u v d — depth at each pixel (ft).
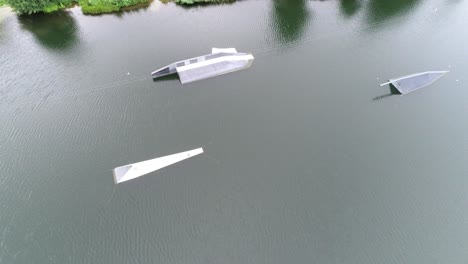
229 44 283.59
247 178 189.67
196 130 213.05
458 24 305.94
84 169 193.36
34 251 161.48
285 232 169.07
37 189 184.65
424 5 334.44
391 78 249.75
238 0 347.36
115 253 161.17
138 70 256.32
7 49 281.74
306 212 176.45
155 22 313.12
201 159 197.67
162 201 179.63
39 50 279.90
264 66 260.83
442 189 186.50
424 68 258.98
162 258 159.63
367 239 167.12
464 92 240.12
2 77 252.62
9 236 166.50
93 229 169.07
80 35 296.51
